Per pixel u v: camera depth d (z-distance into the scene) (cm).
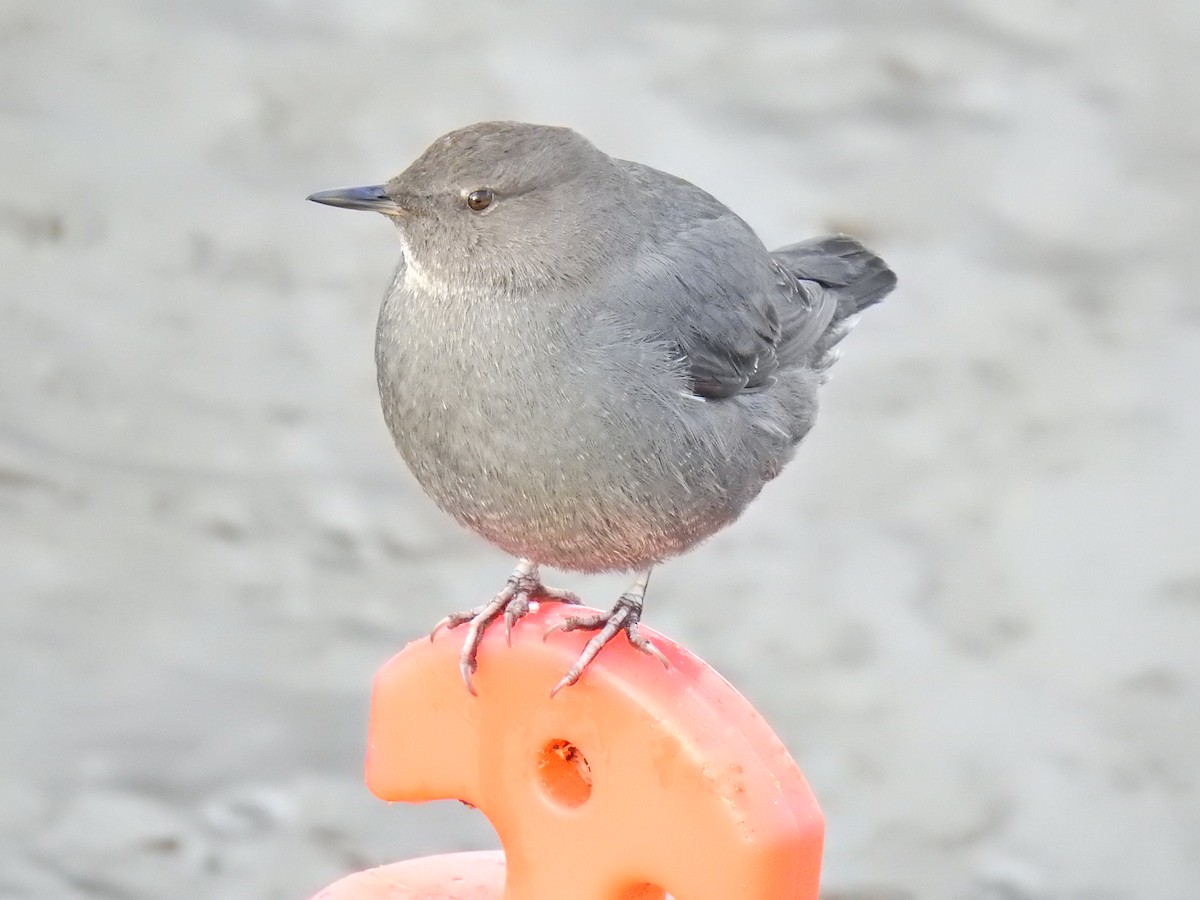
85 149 1922
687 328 857
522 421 806
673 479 837
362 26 2158
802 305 984
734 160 1916
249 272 1738
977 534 1446
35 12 2175
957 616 1364
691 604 1356
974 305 1725
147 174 1884
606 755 612
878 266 1076
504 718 632
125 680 1270
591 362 811
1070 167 1948
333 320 1675
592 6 2198
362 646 1305
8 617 1315
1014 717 1284
